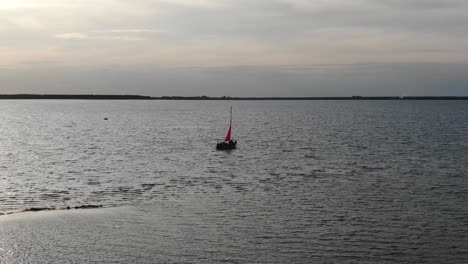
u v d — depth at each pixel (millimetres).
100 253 33688
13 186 56625
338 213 43812
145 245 35312
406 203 47500
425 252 33969
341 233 37938
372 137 120500
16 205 47125
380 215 43094
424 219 41781
